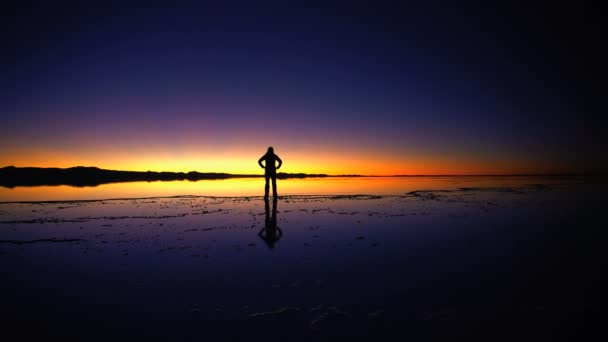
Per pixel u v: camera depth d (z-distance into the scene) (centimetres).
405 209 812
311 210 805
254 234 524
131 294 281
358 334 212
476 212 746
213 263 368
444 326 220
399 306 252
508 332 212
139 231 548
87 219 666
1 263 370
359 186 1848
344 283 302
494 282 298
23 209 812
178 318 237
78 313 246
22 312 247
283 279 314
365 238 490
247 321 231
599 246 424
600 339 201
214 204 936
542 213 719
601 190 1377
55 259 386
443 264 355
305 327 222
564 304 250
